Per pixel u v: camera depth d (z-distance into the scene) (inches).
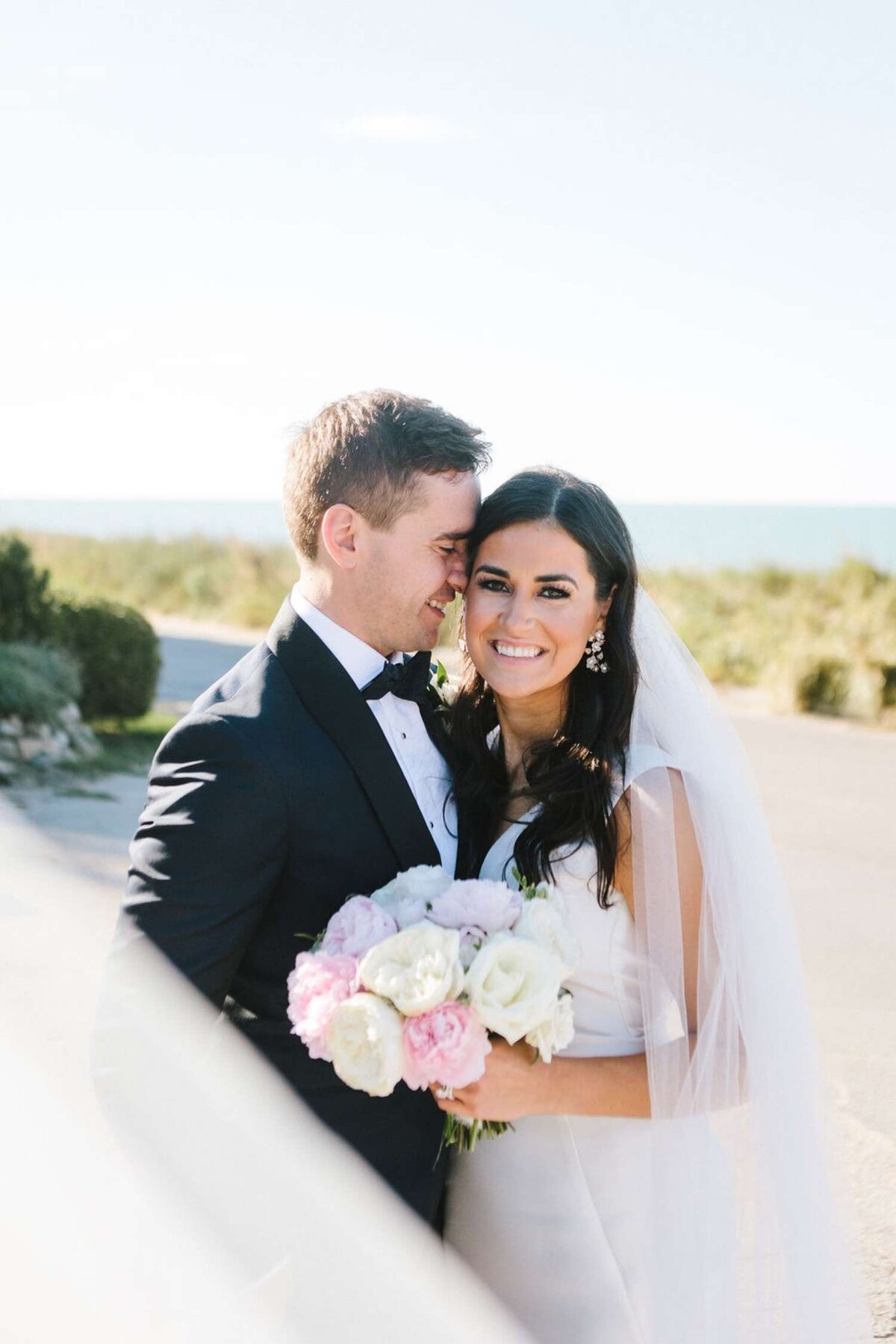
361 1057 66.7
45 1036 164.1
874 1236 129.0
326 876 76.0
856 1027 190.4
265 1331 73.6
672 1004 80.0
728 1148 80.5
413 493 79.3
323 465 80.4
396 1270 77.5
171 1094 70.6
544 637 82.4
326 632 80.9
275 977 76.9
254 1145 74.9
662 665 88.3
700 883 79.9
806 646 599.5
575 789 81.6
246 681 79.7
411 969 66.7
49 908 221.6
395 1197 77.3
